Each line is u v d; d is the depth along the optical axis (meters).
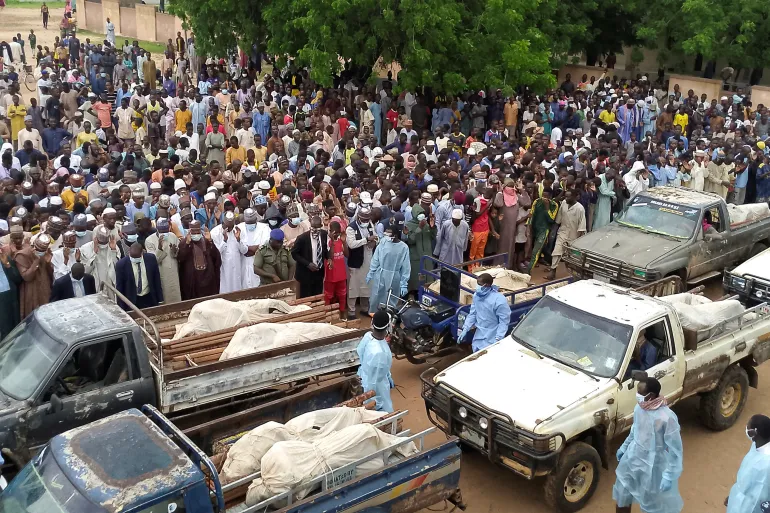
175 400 7.87
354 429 7.18
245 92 23.42
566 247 13.85
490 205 14.18
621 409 8.40
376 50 23.11
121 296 8.55
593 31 33.44
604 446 8.34
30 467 6.07
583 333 8.91
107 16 42.91
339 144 18.59
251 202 13.47
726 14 32.56
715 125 25.20
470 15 23.53
